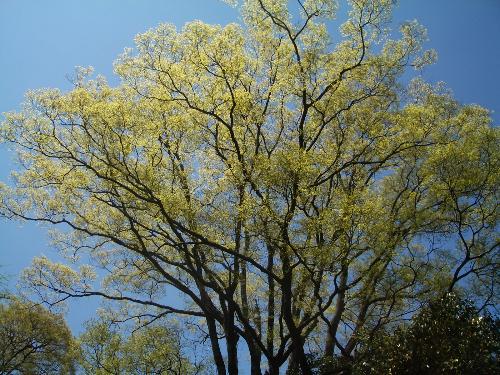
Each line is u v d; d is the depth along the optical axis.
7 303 19.69
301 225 12.03
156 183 13.37
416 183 14.55
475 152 13.28
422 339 10.10
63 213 14.99
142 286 16.27
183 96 13.23
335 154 14.16
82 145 13.84
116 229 15.13
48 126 13.34
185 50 12.66
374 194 14.66
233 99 12.50
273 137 14.91
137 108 13.49
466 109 14.72
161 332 15.47
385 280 13.09
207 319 14.82
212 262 13.93
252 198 11.69
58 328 20.84
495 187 13.42
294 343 12.16
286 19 12.97
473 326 9.85
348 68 12.88
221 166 14.30
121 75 13.18
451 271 13.75
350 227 11.47
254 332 12.98
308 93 13.18
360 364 11.09
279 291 13.78
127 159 13.69
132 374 15.15
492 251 13.33
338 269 11.59
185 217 13.00
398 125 13.72
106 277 16.08
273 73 14.00
